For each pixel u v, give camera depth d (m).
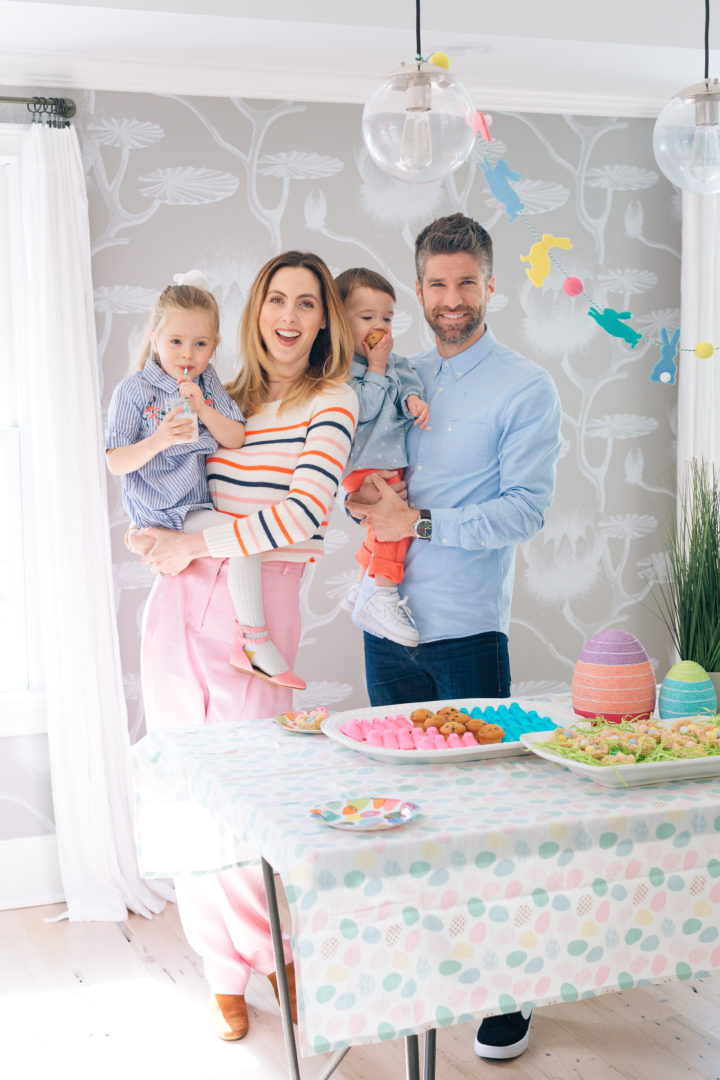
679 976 1.55
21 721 3.23
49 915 3.17
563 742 1.75
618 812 1.51
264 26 2.93
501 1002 1.45
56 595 3.15
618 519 3.77
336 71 3.30
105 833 3.14
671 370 2.20
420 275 3.07
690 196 3.66
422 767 1.78
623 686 1.93
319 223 3.40
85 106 3.20
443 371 3.02
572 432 3.70
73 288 3.12
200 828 2.12
